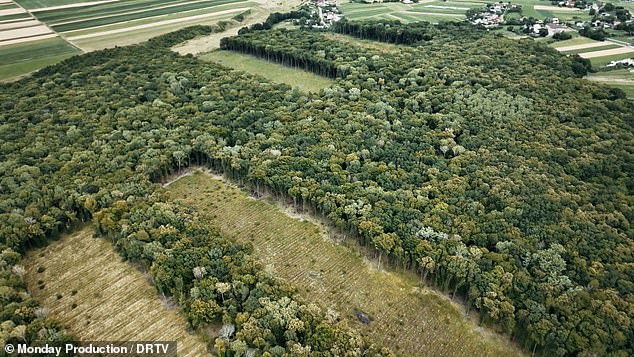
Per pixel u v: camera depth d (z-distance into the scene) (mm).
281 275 121688
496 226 120938
